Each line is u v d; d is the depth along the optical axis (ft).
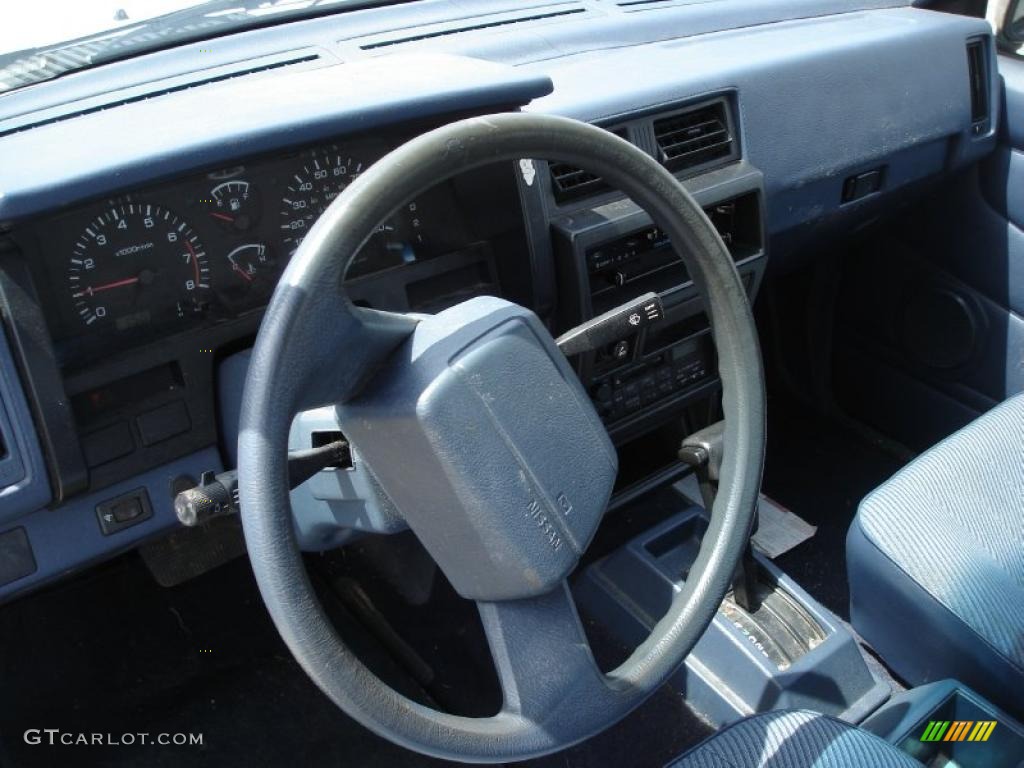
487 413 2.71
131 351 4.11
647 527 6.31
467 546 2.82
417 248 4.83
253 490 2.46
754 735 3.54
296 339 2.46
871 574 4.54
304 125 3.80
